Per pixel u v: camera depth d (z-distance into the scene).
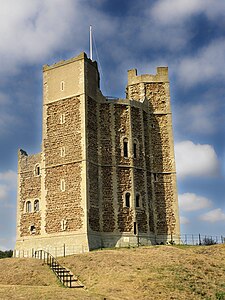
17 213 47.59
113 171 45.62
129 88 52.47
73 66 46.94
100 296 25.81
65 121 45.81
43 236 44.09
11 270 33.72
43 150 46.38
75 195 43.16
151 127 50.44
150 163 48.94
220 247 38.94
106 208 44.41
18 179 48.75
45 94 47.91
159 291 27.41
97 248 42.09
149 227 46.06
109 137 46.56
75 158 44.12
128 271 31.09
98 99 47.44
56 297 24.91
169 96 51.72
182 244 45.38
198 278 30.16
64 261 35.34
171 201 48.50
